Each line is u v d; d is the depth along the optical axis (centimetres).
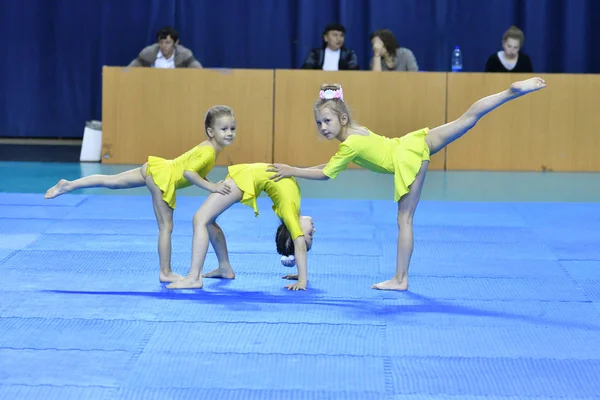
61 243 830
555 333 584
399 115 1355
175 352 542
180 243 835
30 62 1628
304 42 1612
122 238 855
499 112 1358
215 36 1625
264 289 686
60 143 1627
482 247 837
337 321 605
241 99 1355
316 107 661
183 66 1404
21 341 558
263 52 1630
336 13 1606
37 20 1616
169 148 1364
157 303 643
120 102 1359
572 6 1584
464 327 595
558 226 939
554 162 1368
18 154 1475
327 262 772
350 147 653
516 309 639
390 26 1605
